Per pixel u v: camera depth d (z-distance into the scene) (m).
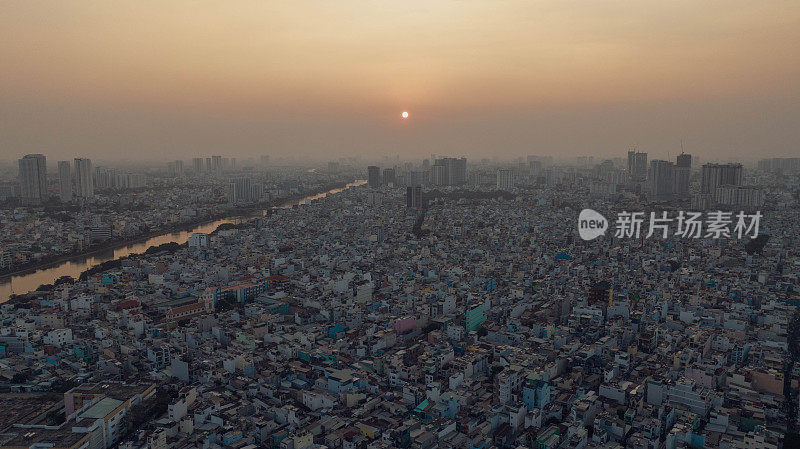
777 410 182.62
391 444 162.38
